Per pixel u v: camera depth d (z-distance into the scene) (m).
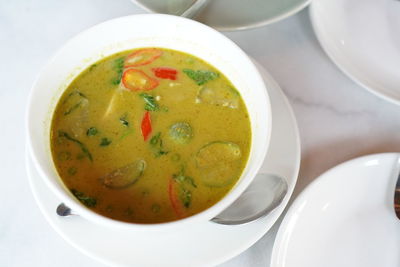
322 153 0.64
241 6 0.64
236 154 0.57
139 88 0.59
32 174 0.56
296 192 0.62
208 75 0.60
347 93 0.67
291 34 0.70
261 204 0.55
